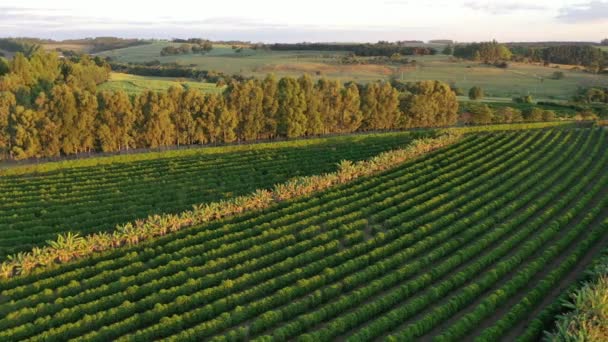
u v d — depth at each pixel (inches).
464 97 6909.5
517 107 5802.2
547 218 2271.2
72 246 1893.5
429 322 1455.5
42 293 1621.6
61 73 5880.9
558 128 4515.3
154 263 1846.7
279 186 2623.0
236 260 1862.7
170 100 3986.2
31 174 3142.2
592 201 2541.8
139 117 3895.2
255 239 2012.8
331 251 1959.9
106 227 2281.0
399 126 4889.3
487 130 4581.7
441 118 4980.3
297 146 3941.9
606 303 1332.4
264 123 4279.0
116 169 3218.5
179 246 2001.7
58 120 3587.6
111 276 1749.5
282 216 2340.1
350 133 4680.1
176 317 1472.7
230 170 3196.4
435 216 2304.4
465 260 1891.0
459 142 3900.1
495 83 7864.2
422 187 2689.5
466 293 1583.4
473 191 2596.0
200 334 1425.9
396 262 1847.9
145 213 2426.2
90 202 2573.8
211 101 4055.1
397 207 2399.1
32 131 3526.1
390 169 3159.5
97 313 1504.7
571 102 6245.1
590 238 1971.0
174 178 3024.1
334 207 2445.9
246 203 2411.4
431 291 1611.7
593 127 4490.7
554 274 1681.8
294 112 4306.1
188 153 3641.7
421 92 4950.8
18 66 5216.5
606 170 3100.4
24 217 2372.0
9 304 1568.7
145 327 1505.9
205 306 1540.4
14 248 2031.3
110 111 3767.2
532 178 2780.5
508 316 1451.8
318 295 1596.9
